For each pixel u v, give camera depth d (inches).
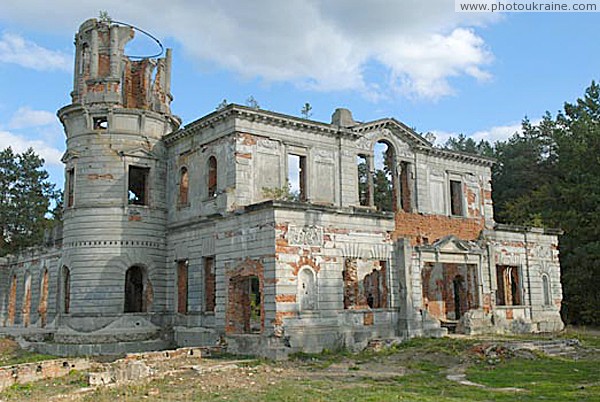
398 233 1480.1
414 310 1330.0
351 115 1524.4
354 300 1263.5
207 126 1402.6
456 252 1462.8
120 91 1544.0
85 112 1504.7
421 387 768.3
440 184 1670.8
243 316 1242.0
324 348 1158.3
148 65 1630.2
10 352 1460.4
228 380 840.3
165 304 1488.7
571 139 2065.7
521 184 2554.1
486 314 1510.8
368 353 1150.3
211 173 1400.1
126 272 1526.8
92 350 1354.6
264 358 1082.7
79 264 1444.4
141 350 1395.2
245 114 1328.7
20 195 2790.4
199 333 1337.4
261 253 1160.8
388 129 1576.0
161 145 1555.1
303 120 1405.0
